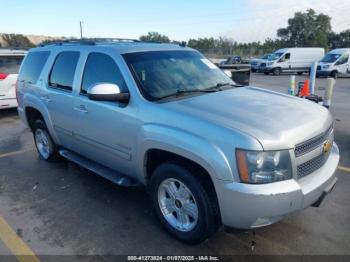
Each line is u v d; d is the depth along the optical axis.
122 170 3.93
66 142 4.87
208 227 3.01
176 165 3.14
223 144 2.72
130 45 4.12
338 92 14.93
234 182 2.68
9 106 9.27
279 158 2.68
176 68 3.98
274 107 3.27
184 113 3.07
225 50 51.53
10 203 4.23
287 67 29.94
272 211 2.65
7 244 3.37
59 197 4.36
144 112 3.35
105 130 3.86
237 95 3.65
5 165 5.57
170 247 3.27
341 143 6.42
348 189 4.41
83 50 4.34
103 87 3.40
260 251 3.18
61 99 4.56
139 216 3.84
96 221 3.75
